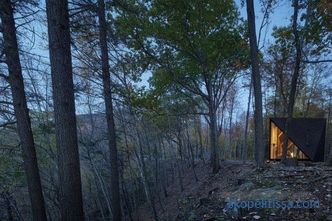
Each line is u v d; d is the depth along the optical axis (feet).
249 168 46.19
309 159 57.00
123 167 82.94
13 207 69.05
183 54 56.90
